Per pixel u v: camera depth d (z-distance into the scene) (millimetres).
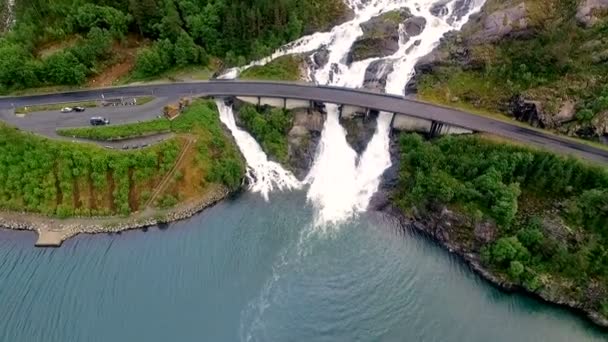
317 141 123250
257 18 131000
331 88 126375
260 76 130250
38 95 121188
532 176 106312
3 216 106312
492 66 124000
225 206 110562
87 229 104250
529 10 126125
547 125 113562
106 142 111438
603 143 109438
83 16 125750
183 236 103625
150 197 107750
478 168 107562
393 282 93688
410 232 104812
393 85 129500
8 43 123250
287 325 86062
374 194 113375
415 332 85562
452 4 145750
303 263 96812
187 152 111938
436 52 132750
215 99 124500
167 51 127000
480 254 98188
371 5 148500
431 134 120562
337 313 88062
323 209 110000
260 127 119188
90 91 122812
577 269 91875
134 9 127250
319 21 142625
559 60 115938
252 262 97250
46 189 106062
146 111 117938
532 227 97188
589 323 89375
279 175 117438
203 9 135000
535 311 91688
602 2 118875
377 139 123000
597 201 96500
